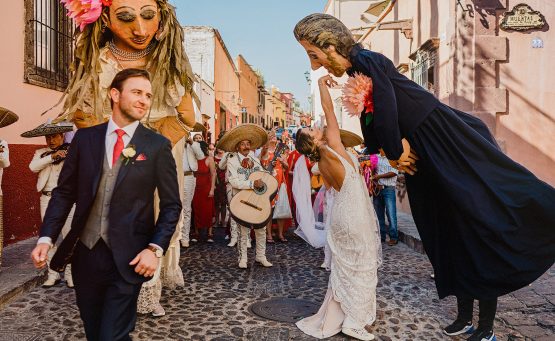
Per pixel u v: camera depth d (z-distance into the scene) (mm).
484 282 3727
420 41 12164
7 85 7422
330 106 4375
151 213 2811
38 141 8297
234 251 8359
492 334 3949
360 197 4273
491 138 3979
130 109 2752
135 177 2713
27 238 7941
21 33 7777
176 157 5023
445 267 4059
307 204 7074
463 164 3695
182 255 7957
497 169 3680
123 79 2770
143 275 2713
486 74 9195
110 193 2699
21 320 4539
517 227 3566
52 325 4414
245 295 5512
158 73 4680
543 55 9148
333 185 4473
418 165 4020
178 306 5062
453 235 3912
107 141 2779
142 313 4688
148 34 4492
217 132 29203
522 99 9203
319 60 3977
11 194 7531
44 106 8508
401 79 3729
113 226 2662
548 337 4137
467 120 4000
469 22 9211
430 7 11281
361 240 4195
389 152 3703
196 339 4129
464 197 3621
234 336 4203
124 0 4324
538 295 5266
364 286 4172
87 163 2711
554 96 9141
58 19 8914
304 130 4473
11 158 7523
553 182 9164
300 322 4469
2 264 6207
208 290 5715
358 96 3752
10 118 5582
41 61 8359
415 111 3703
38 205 8266
